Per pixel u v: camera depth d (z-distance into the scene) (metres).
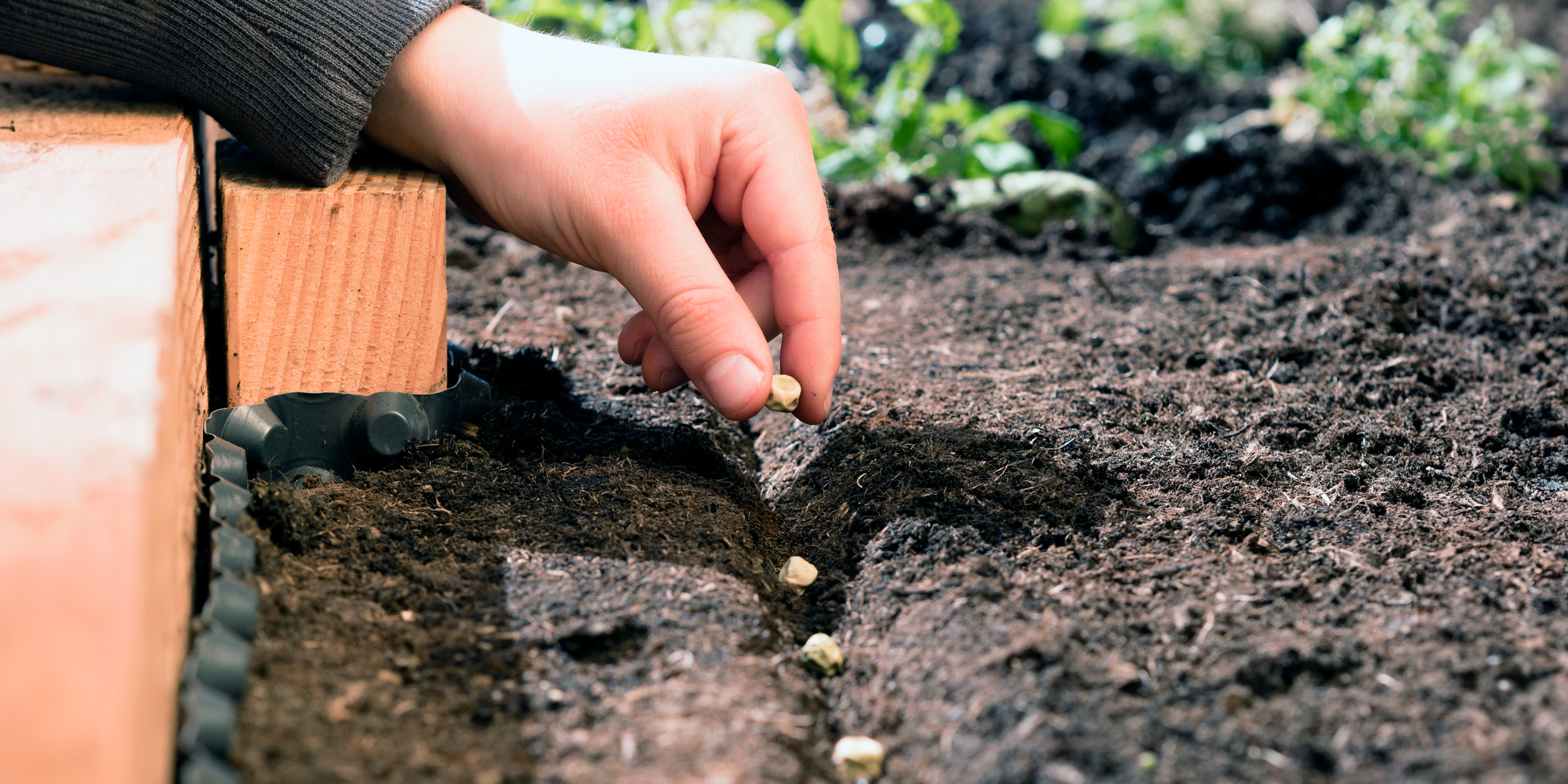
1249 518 0.53
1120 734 0.46
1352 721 0.46
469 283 0.68
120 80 0.57
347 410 0.54
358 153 0.57
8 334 0.44
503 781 0.45
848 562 0.52
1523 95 1.08
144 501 0.42
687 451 0.57
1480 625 0.48
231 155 0.57
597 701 0.47
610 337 0.64
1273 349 0.63
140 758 0.41
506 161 0.53
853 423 0.58
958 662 0.48
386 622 0.48
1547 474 0.56
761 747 0.46
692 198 0.54
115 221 0.48
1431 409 0.60
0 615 0.41
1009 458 0.55
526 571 0.50
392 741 0.45
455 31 0.54
